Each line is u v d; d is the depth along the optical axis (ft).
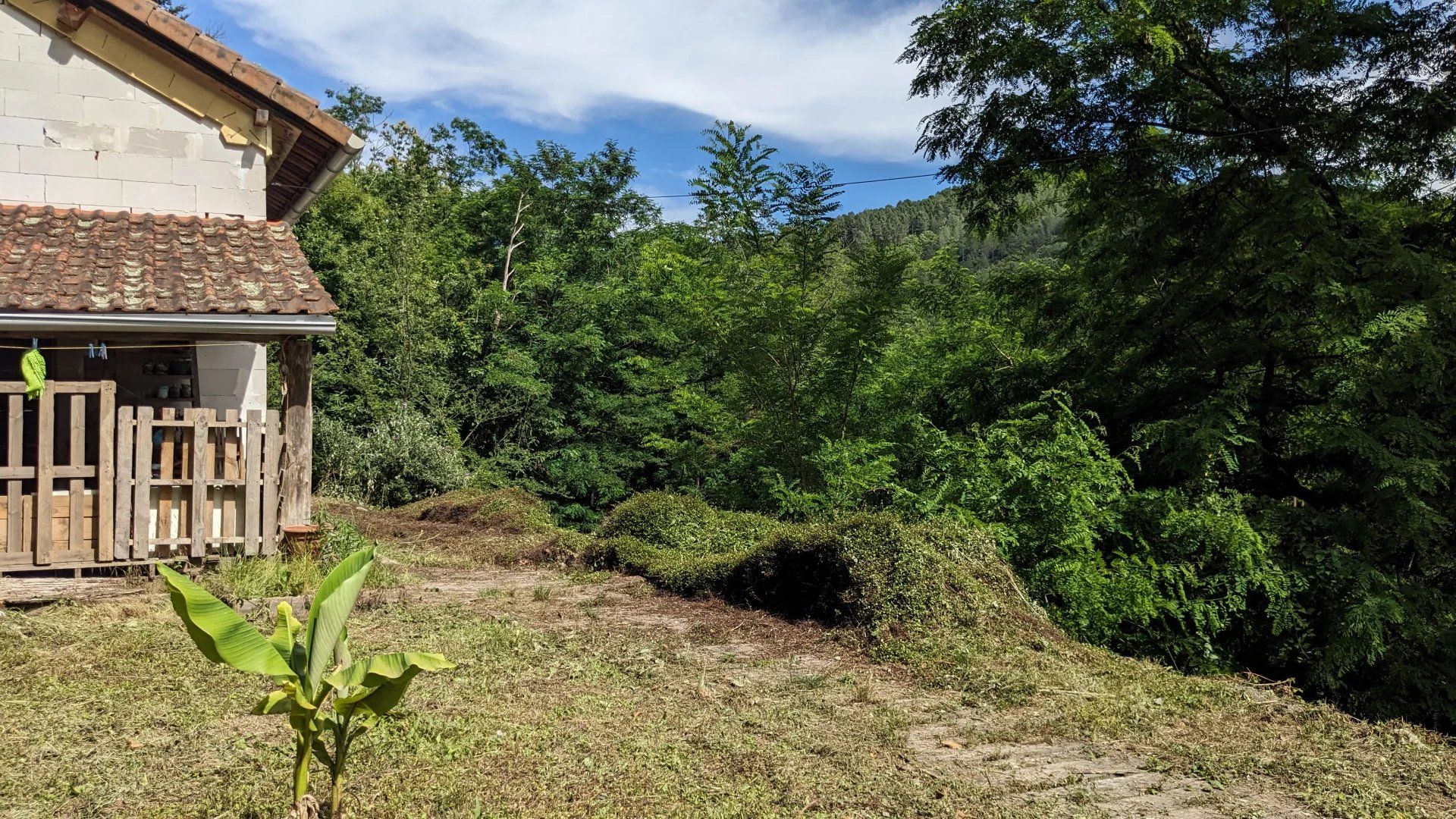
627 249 97.25
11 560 23.15
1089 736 15.79
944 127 48.80
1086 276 48.47
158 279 26.61
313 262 77.30
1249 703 17.71
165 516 24.66
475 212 99.50
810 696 17.89
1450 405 36.24
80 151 30.50
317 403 73.82
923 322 64.69
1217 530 31.27
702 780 13.11
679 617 25.17
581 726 15.31
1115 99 44.78
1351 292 36.17
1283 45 41.42
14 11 29.81
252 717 15.03
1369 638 32.53
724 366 60.85
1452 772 14.35
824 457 43.70
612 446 81.51
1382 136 40.86
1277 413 42.55
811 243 62.69
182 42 30.30
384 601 25.13
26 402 33.50
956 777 13.82
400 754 13.46
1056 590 28.60
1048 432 32.91
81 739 13.79
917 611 22.06
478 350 82.02
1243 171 43.29
